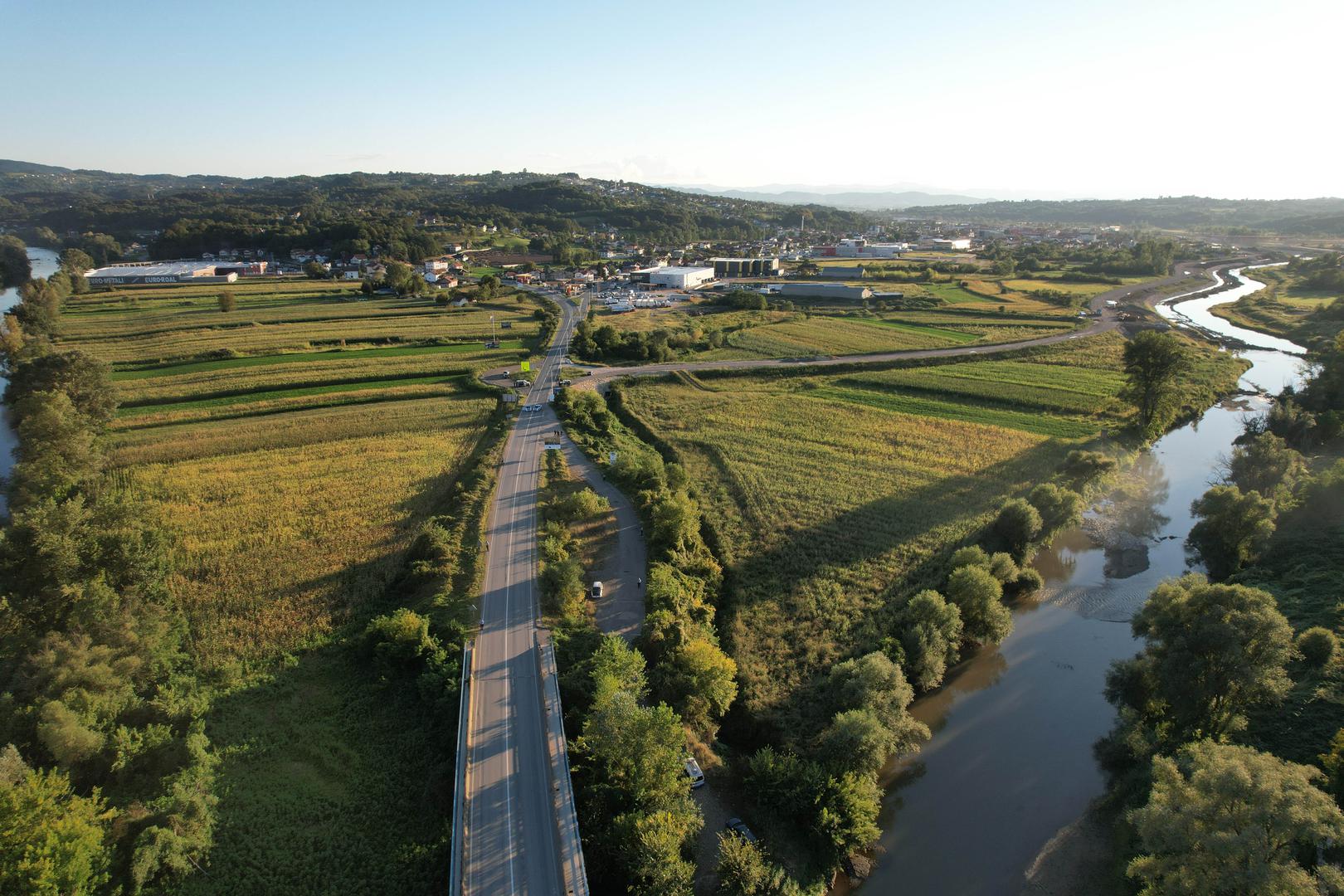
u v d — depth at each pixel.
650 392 149.38
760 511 95.44
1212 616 56.16
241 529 86.31
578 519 90.38
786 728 60.22
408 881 45.66
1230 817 39.34
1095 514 102.56
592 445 116.50
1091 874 50.41
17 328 166.62
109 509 64.75
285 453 109.81
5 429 136.62
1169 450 129.12
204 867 46.19
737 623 72.81
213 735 56.12
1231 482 108.75
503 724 55.56
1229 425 142.38
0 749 46.22
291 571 77.50
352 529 86.56
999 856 52.38
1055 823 55.19
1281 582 78.75
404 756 55.00
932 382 153.50
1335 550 79.81
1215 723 56.81
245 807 50.44
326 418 125.56
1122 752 60.09
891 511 95.38
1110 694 65.50
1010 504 89.25
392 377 151.88
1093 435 124.94
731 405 140.88
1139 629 66.50
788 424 130.00
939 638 68.25
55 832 39.34
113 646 55.00
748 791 54.25
